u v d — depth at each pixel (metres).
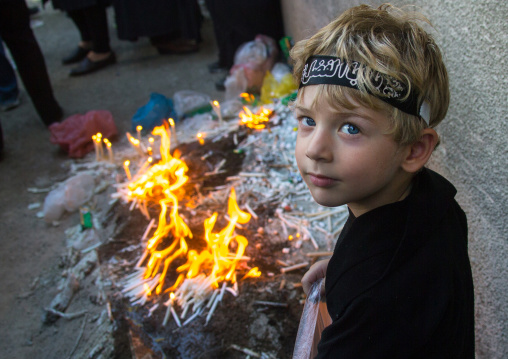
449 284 0.89
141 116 4.07
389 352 0.86
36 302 2.64
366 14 0.90
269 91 4.18
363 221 0.94
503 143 1.46
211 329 2.19
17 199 3.52
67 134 3.96
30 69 4.13
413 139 0.88
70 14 5.54
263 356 2.06
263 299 2.30
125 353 2.17
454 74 1.68
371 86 0.81
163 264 2.58
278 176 3.22
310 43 0.92
